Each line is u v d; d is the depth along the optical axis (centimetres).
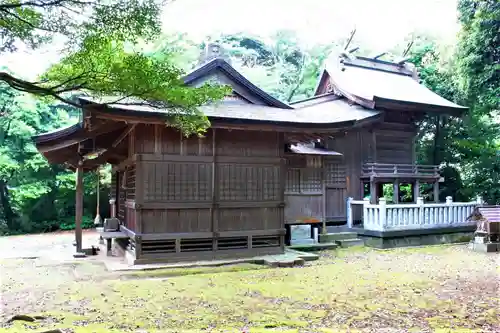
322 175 1518
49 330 544
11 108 1997
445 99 1984
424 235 1532
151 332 566
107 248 1250
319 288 834
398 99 1644
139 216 1054
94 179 2267
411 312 666
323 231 1495
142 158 1058
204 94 638
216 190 1135
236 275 971
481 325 599
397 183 1691
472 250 1397
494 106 1894
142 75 555
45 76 569
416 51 2448
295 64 3253
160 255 1073
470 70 1806
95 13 493
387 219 1455
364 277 946
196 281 902
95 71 536
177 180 1094
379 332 568
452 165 2277
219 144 1150
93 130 1095
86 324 602
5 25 485
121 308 689
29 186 2080
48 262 1110
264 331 570
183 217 1099
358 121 1569
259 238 1206
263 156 1200
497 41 1706
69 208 2345
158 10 517
